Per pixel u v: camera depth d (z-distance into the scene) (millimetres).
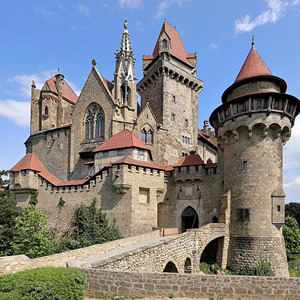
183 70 55875
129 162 34250
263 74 34875
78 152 48438
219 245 33000
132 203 33375
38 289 11523
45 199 40562
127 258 18781
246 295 13422
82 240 32469
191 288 13734
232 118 34094
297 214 69938
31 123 58188
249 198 32406
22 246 30156
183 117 55406
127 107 47438
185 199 40281
